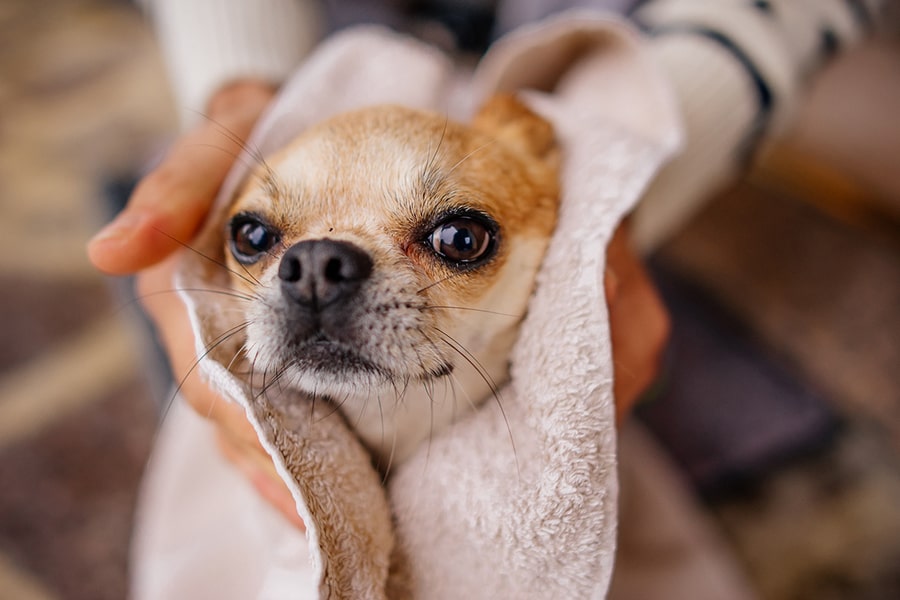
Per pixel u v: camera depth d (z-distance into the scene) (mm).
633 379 191
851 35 272
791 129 408
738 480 317
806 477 316
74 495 297
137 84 524
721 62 234
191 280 172
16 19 584
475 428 167
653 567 249
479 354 180
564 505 151
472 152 184
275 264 173
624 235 197
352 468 162
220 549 212
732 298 385
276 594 165
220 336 166
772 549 296
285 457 149
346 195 177
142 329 256
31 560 280
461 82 246
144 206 174
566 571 154
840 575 287
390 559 165
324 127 187
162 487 228
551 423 155
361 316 162
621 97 206
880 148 380
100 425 319
